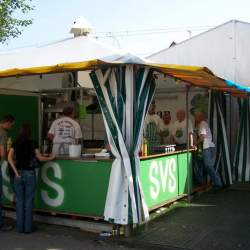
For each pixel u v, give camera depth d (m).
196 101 10.47
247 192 9.41
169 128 9.56
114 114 5.82
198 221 6.74
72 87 8.30
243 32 11.01
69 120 6.98
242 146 10.56
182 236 5.93
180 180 8.14
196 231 6.18
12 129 9.76
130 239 5.75
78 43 7.25
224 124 10.08
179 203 8.12
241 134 10.57
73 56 6.87
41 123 9.38
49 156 6.55
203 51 11.40
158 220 6.79
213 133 10.01
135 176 5.84
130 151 5.84
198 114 9.40
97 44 7.09
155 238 5.82
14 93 9.75
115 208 5.73
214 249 5.39
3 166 7.09
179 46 11.69
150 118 9.10
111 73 5.89
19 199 6.17
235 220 6.82
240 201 8.36
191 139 8.81
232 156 10.81
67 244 5.66
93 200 6.20
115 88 5.86
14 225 6.59
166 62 11.84
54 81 8.49
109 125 5.88
